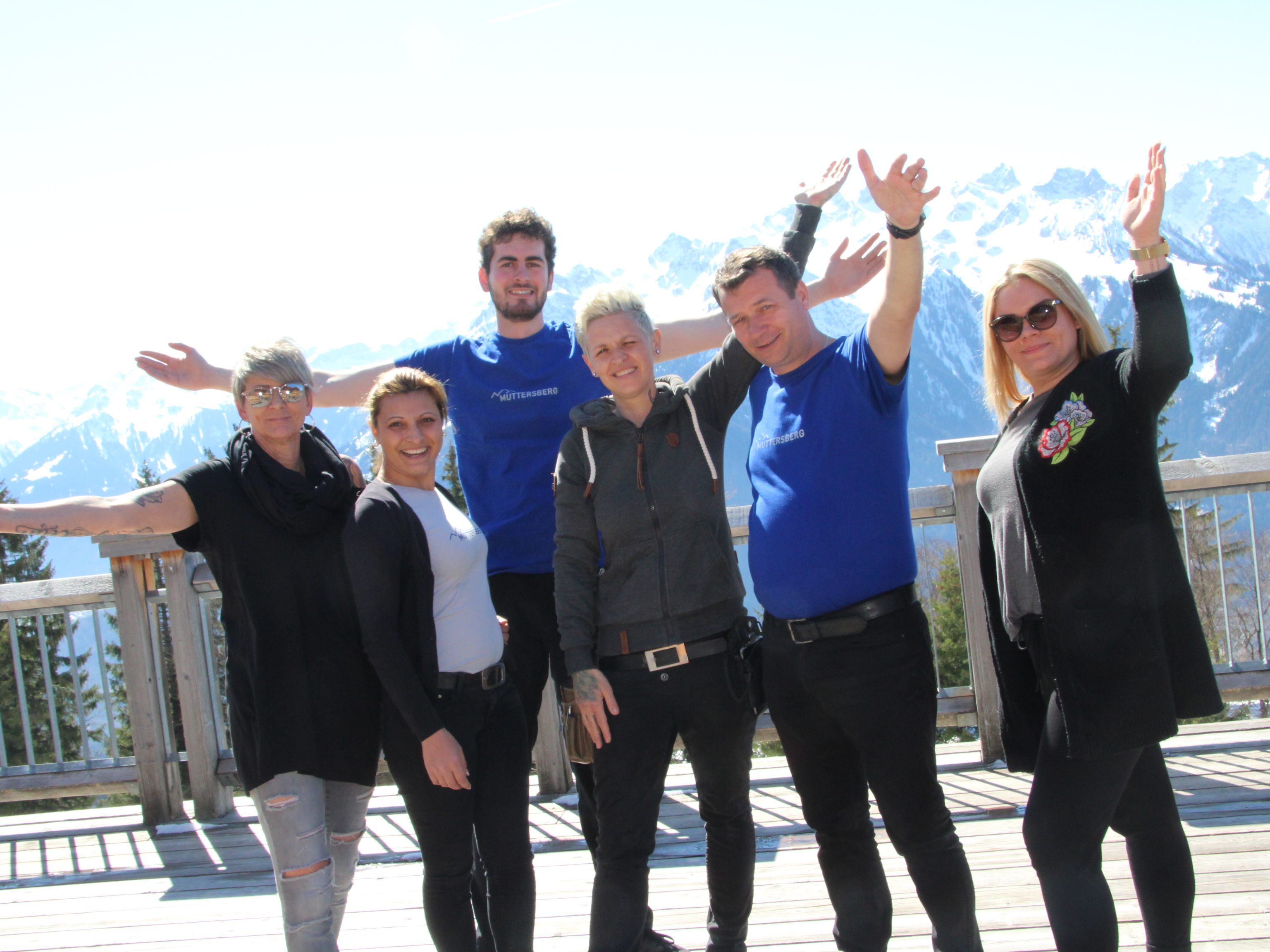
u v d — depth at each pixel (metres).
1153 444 1.97
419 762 2.25
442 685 2.29
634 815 2.27
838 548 2.15
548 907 3.00
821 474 2.18
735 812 2.38
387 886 3.31
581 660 2.32
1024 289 2.12
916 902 2.77
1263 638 3.84
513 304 2.74
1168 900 2.07
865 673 2.13
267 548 2.22
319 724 2.21
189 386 2.85
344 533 2.24
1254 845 2.91
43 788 4.27
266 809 2.19
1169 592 1.95
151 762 4.16
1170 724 1.87
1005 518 2.12
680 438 2.37
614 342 2.32
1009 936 2.49
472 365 2.82
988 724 3.88
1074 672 1.93
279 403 2.24
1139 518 1.94
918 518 4.02
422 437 2.39
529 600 2.71
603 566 2.40
